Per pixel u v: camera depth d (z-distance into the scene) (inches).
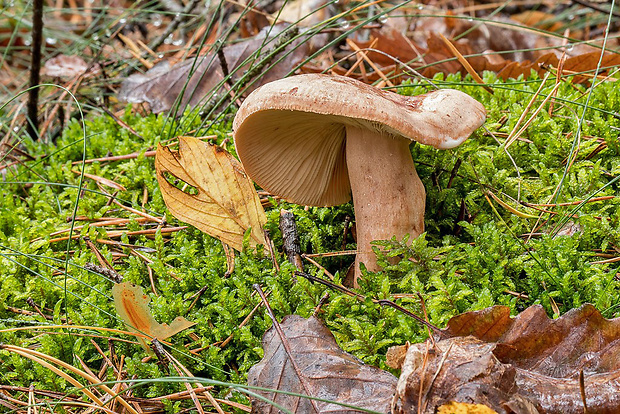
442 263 12.0
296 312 11.6
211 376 11.5
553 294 11.6
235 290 12.1
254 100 11.4
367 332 11.1
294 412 10.2
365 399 10.2
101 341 11.9
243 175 12.9
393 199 11.9
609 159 13.6
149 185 14.5
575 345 10.4
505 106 15.1
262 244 12.8
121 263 13.3
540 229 12.8
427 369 9.9
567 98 14.7
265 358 10.7
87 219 14.1
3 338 11.9
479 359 9.9
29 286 12.6
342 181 13.7
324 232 13.4
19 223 14.1
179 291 12.6
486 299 11.3
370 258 12.1
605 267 12.0
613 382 10.0
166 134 15.8
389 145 11.9
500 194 13.2
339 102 10.9
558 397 9.9
